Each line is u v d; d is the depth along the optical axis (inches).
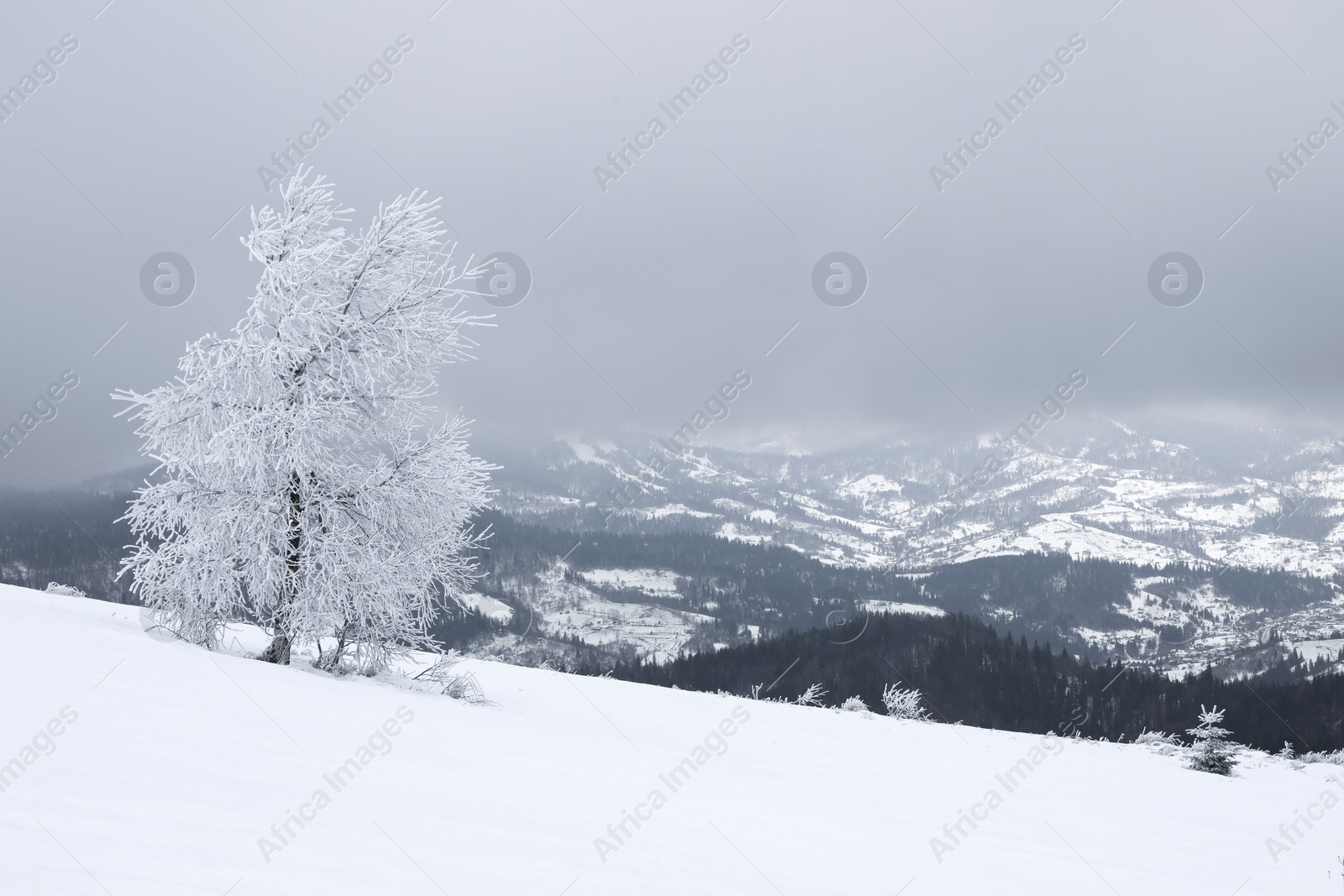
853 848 346.3
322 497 693.3
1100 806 584.1
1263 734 3836.1
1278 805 695.7
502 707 695.1
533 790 368.2
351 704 511.2
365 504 704.4
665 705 897.5
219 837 210.7
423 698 636.7
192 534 665.6
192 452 659.4
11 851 168.7
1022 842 413.7
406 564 705.6
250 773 300.4
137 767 275.1
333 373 689.6
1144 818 554.3
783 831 363.9
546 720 648.4
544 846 266.5
